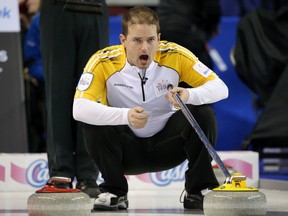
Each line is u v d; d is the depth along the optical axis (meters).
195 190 13.68
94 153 13.38
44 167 19.27
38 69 23.25
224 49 25.88
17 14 21.47
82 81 13.05
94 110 12.66
